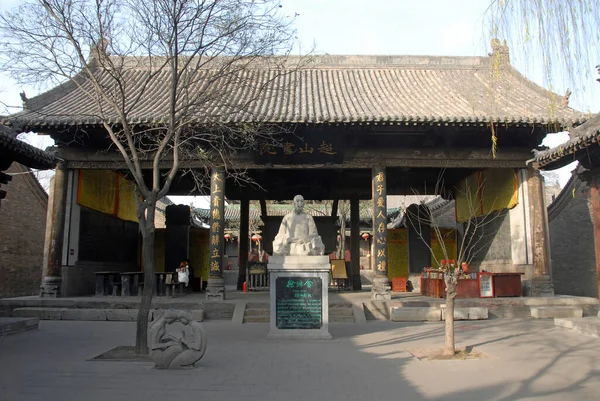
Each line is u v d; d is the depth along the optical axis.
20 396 7.23
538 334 13.22
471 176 24.94
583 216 22.94
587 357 10.09
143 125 17.39
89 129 18.05
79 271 20.25
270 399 7.19
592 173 13.63
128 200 25.56
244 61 18.23
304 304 12.73
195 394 7.42
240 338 12.91
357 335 13.38
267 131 17.41
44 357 10.16
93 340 12.41
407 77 24.69
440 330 14.23
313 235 13.27
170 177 11.53
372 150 19.69
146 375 8.59
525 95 20.70
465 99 20.69
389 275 26.84
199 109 14.73
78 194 19.94
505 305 17.53
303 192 26.41
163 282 21.83
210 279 18.38
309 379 8.37
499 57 8.91
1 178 13.51
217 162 19.30
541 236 19.06
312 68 25.53
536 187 19.45
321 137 19.08
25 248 25.41
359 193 26.36
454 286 10.73
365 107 19.55
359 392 7.57
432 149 19.75
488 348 11.19
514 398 7.19
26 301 17.67
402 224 31.41
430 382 8.17
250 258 42.03
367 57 25.75
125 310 16.66
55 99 20.28
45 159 13.99
